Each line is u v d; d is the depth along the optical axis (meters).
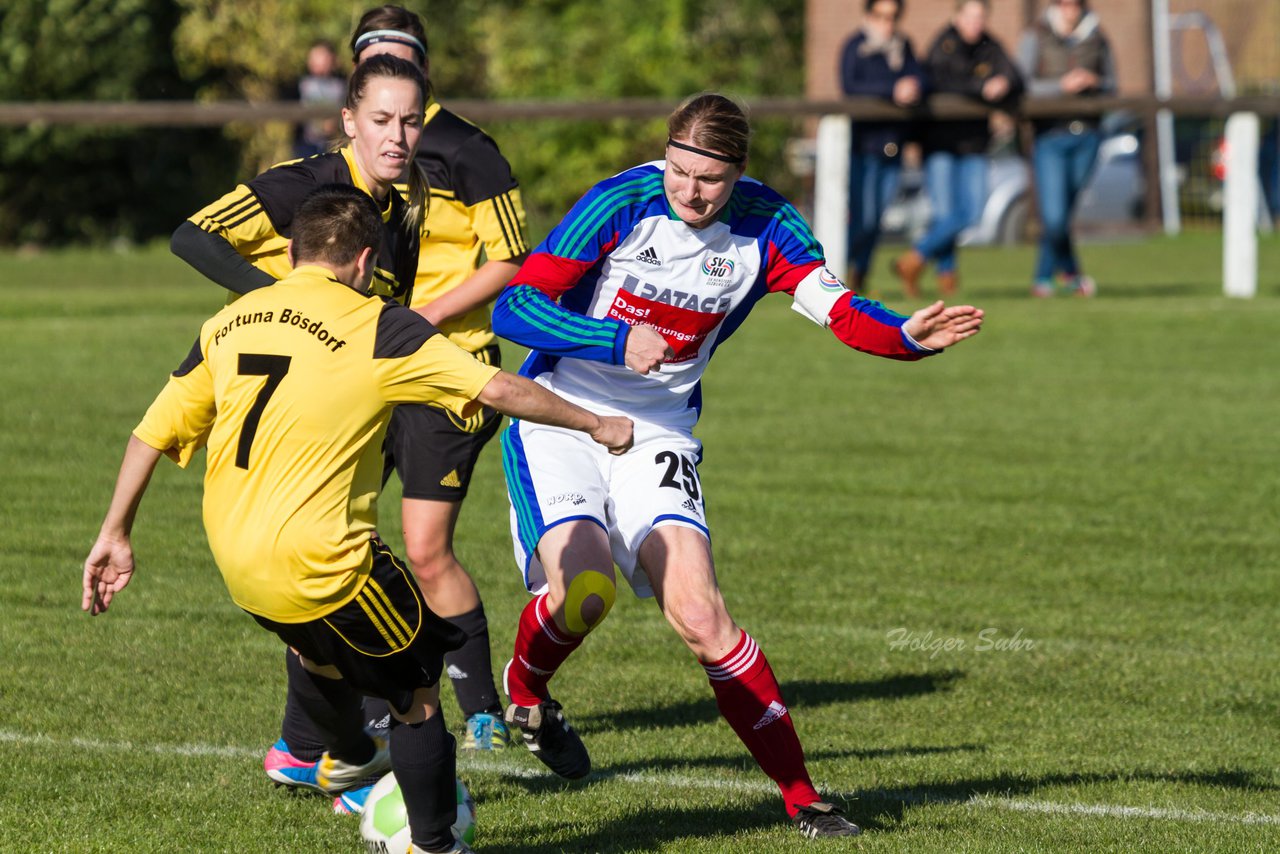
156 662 21.30
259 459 13.88
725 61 94.00
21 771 17.27
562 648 16.52
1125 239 88.88
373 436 14.18
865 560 27.36
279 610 14.05
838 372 45.75
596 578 15.94
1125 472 34.06
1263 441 37.16
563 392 17.48
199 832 15.71
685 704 20.53
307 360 13.90
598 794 17.25
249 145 85.44
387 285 17.47
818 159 54.81
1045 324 52.59
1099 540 28.78
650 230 16.53
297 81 83.19
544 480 16.95
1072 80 55.41
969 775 17.97
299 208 14.77
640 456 17.11
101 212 85.31
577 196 88.00
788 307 58.00
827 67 95.19
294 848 15.35
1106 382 44.12
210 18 86.12
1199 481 33.31
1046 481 33.25
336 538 13.93
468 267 19.77
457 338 19.53
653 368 15.86
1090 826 16.27
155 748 18.19
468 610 18.97
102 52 80.81
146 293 60.56
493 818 16.45
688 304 16.78
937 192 55.47
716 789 17.42
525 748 18.91
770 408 40.69
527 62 90.00
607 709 20.31
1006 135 83.25
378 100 16.81
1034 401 41.69
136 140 83.94
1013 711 20.33
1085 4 58.47
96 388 40.78
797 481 33.06
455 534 28.75
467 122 19.62
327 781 16.27
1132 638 23.39
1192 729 19.72
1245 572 26.86
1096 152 57.62
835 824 15.80
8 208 82.81
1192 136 98.38
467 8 92.31
